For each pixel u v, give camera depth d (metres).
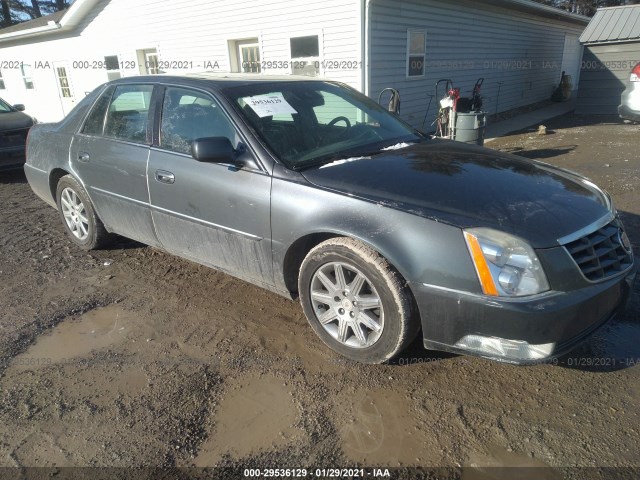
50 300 3.90
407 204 2.66
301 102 3.68
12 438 2.49
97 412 2.65
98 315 3.67
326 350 3.13
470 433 2.43
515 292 2.39
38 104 17.84
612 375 2.80
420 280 2.55
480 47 13.95
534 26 17.30
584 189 3.05
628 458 2.25
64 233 5.48
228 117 3.33
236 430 2.50
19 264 4.64
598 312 2.57
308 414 2.59
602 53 13.38
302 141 3.36
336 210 2.80
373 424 2.51
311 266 2.98
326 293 3.01
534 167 3.31
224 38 11.62
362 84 9.79
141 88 4.00
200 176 3.41
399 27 10.44
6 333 3.44
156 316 3.62
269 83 3.73
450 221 2.52
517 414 2.54
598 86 13.72
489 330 2.45
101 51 14.45
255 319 3.53
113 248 4.94
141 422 2.57
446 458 2.29
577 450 2.30
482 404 2.62
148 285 4.12
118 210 4.21
